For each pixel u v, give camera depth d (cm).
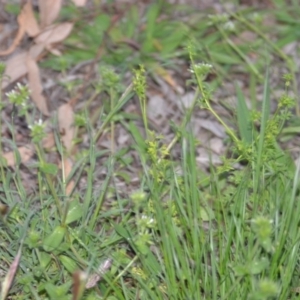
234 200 516
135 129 643
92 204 537
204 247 484
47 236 490
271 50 779
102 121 641
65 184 539
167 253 480
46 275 488
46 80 730
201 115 698
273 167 525
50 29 728
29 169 620
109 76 612
